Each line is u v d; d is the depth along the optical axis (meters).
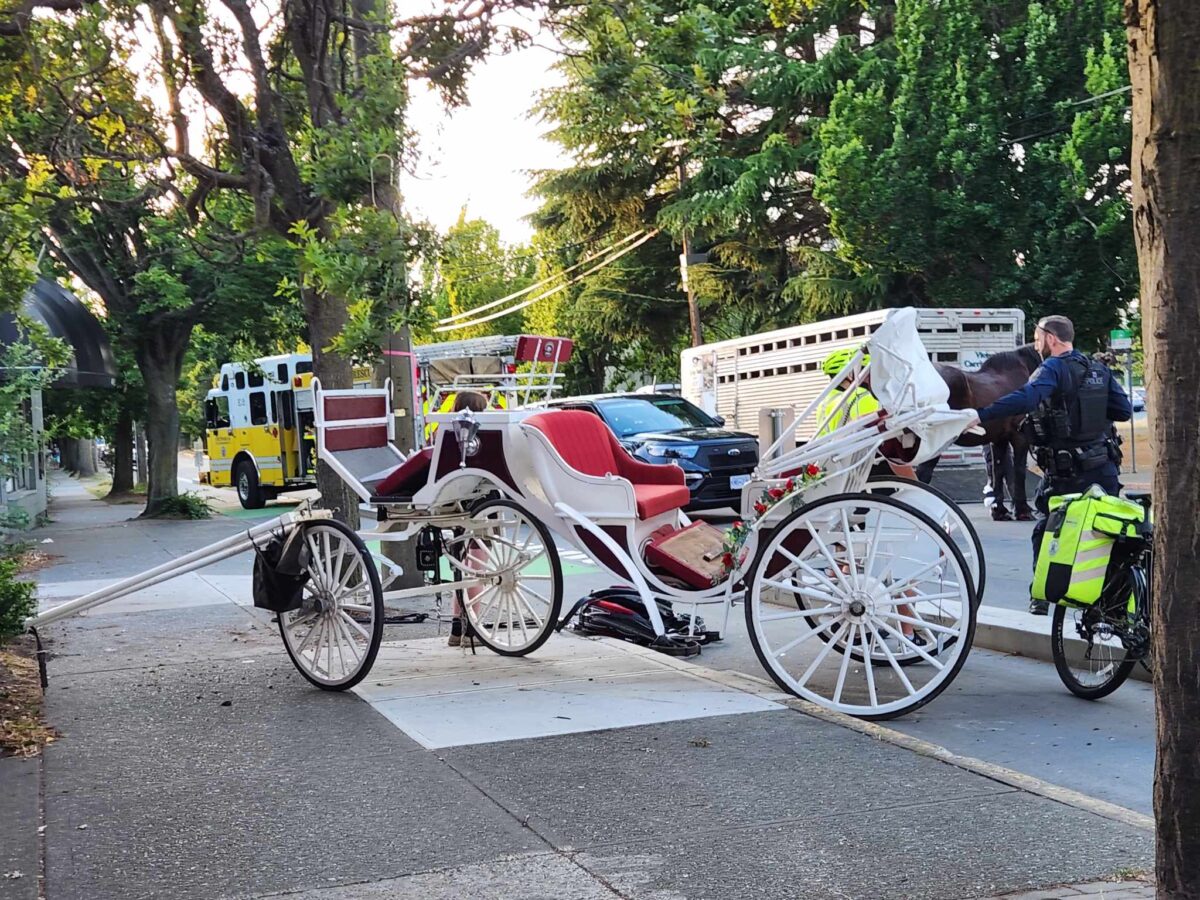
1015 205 26.27
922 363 6.91
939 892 4.04
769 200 32.78
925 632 7.49
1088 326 27.02
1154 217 3.05
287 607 7.39
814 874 4.22
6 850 4.60
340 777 5.48
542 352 22.56
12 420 18.30
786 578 7.38
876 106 27.64
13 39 10.34
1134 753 6.20
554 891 4.11
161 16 9.84
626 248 37.06
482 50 10.35
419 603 11.20
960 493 19.48
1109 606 7.11
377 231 8.51
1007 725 6.76
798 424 7.28
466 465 7.80
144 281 24.66
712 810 4.91
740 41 31.41
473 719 6.52
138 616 10.66
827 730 6.12
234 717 6.71
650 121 11.24
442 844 4.59
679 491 8.20
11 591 7.30
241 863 4.43
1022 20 26.45
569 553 15.39
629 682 7.43
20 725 6.48
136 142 11.30
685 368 26.83
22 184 10.29
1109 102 24.53
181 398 52.25
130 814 5.01
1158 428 3.11
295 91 11.57
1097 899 3.93
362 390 8.52
